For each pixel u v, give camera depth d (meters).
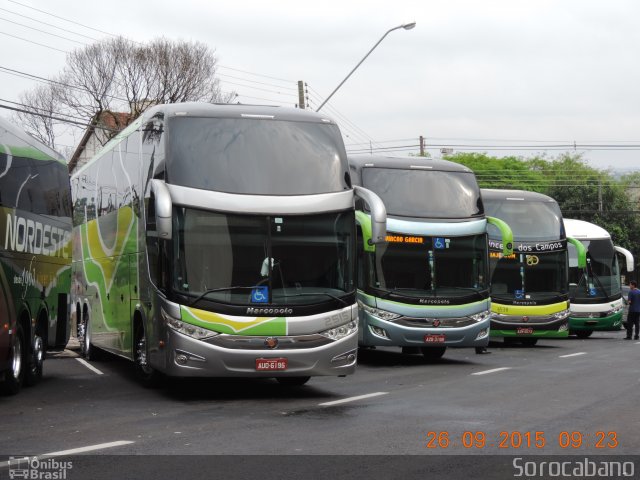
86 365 21.17
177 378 16.38
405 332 20.91
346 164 15.01
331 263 14.39
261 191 14.27
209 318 13.77
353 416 12.09
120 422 11.68
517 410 12.55
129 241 16.91
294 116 15.05
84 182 23.34
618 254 37.28
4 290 14.00
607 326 34.97
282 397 14.53
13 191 14.84
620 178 85.12
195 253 13.91
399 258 21.17
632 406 12.95
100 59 54.59
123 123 54.75
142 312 15.53
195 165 14.20
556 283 28.22
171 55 54.88
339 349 14.26
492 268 28.00
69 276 19.95
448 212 21.72
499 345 29.78
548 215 28.70
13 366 14.94
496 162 86.50
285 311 13.99
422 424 11.29
